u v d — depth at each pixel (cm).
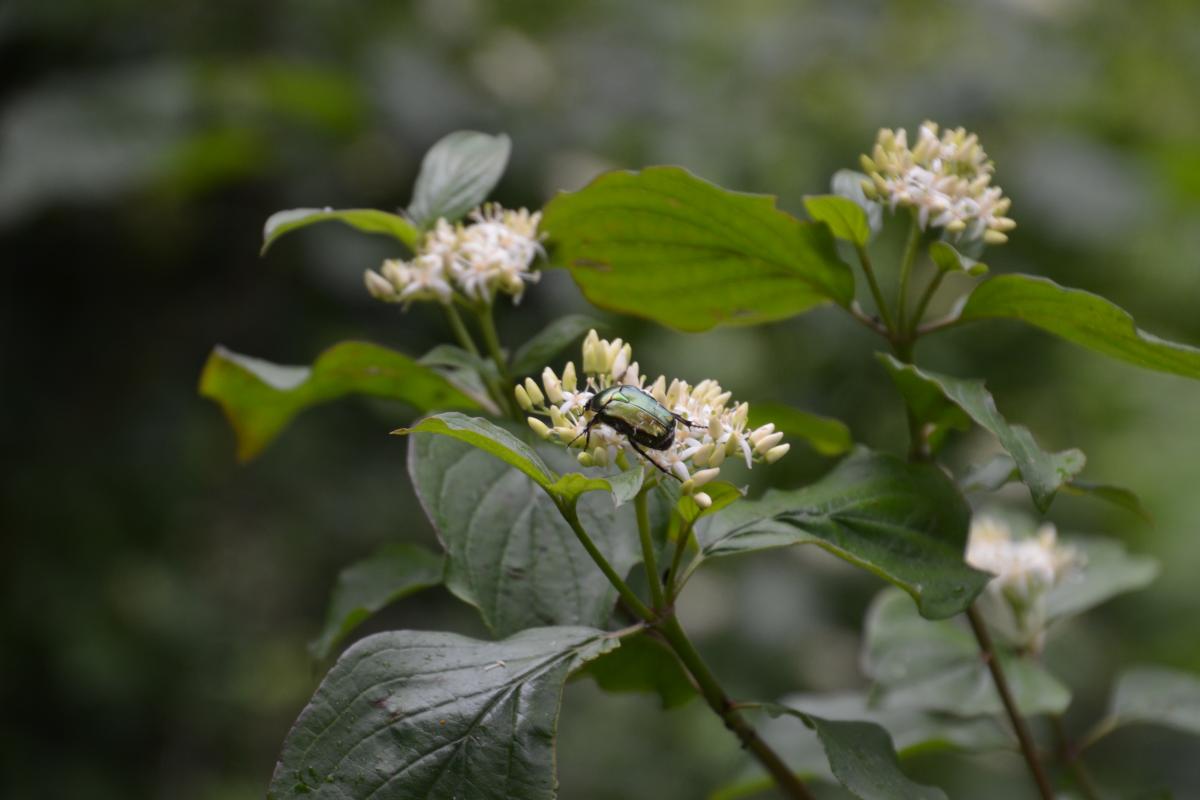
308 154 543
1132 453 717
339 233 539
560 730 594
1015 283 196
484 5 606
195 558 580
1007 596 245
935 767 511
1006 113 587
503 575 190
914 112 571
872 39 610
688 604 553
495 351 226
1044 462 177
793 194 536
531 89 577
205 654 578
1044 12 666
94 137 511
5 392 557
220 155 528
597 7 613
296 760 155
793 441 488
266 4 573
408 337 531
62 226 563
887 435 500
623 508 196
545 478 162
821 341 499
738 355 513
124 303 581
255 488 572
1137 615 654
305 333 549
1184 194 623
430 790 154
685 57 587
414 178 545
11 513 541
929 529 189
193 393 576
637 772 578
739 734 190
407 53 555
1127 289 607
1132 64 680
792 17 629
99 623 544
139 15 568
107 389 576
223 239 576
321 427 579
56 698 543
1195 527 674
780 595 532
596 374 196
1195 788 540
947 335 505
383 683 161
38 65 573
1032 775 224
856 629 542
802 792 190
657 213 216
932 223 204
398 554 234
